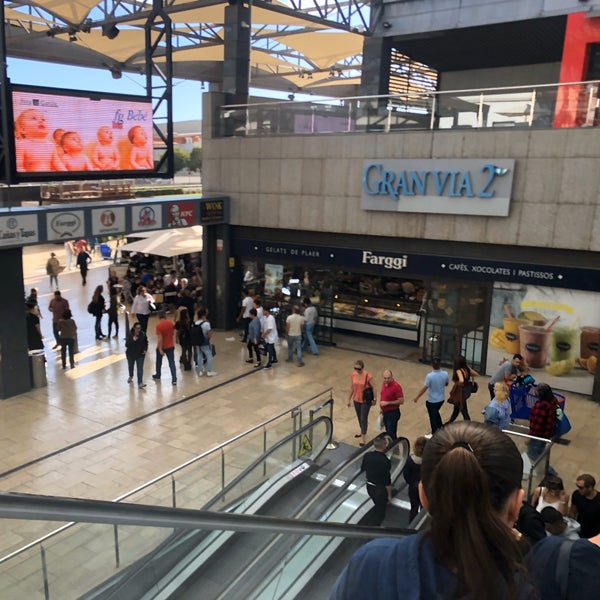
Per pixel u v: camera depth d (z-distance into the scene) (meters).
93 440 11.73
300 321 16.33
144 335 14.50
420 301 18.05
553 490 7.52
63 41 30.05
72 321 15.72
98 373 15.52
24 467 10.63
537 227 13.98
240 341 18.52
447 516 1.15
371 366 16.52
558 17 18.64
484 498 1.14
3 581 5.22
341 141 16.34
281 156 17.41
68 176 16.17
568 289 14.14
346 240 17.08
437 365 11.62
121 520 2.79
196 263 26.00
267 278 19.23
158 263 25.34
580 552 1.57
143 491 7.55
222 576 5.79
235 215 18.64
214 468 8.61
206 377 15.42
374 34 22.09
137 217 15.66
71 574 5.58
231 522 3.65
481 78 26.16
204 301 19.78
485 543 1.12
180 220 16.98
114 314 18.41
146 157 18.22
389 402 11.03
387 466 8.32
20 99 14.84
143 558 5.95
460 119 14.66
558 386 14.70
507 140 14.01
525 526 5.54
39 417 12.72
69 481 10.21
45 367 14.79
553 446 11.80
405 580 1.15
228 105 18.39
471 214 14.69
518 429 10.70
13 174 14.94
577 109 13.29
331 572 6.50
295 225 17.52
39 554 5.41
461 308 15.91
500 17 19.44
